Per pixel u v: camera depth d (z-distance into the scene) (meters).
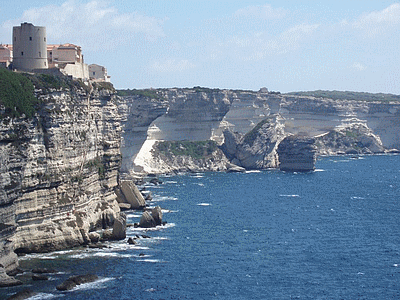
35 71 120.00
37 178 102.88
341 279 101.31
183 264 105.94
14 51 121.62
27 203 102.62
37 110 104.62
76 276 91.88
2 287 87.75
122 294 88.62
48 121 106.38
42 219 106.06
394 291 95.69
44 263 99.38
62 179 109.38
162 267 103.00
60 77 115.31
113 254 108.19
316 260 112.44
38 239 104.88
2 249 91.38
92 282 92.44
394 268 107.94
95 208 124.75
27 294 84.69
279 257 113.88
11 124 95.56
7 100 95.88
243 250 118.00
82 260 102.56
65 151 111.56
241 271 104.06
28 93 102.75
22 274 93.44
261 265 108.12
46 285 89.31
